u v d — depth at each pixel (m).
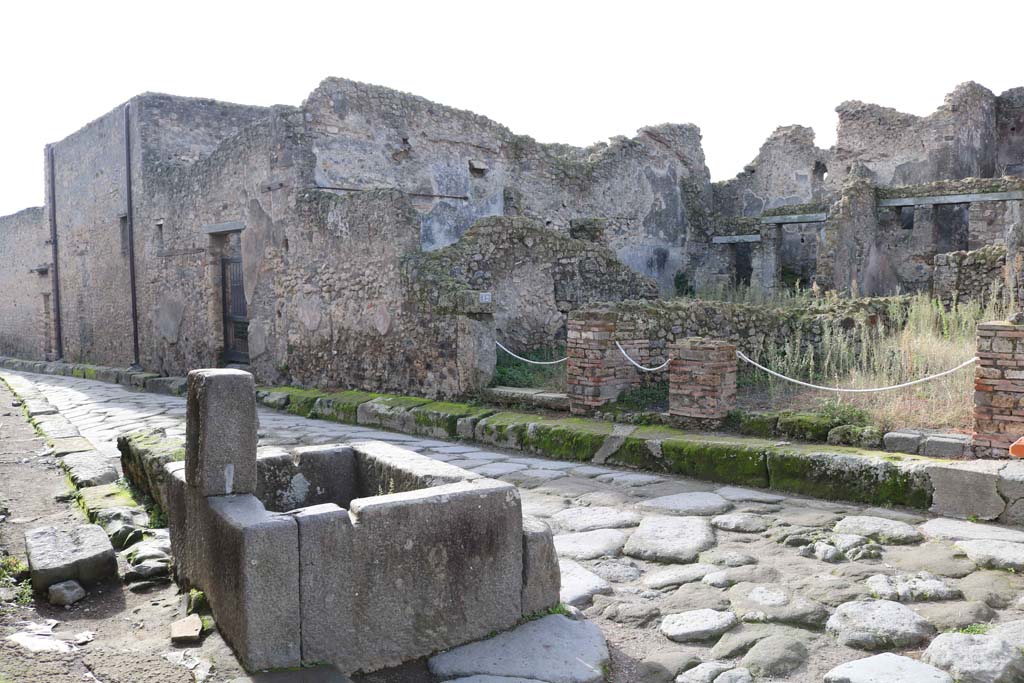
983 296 11.62
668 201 17.12
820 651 3.05
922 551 4.06
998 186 14.67
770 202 20.20
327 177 11.02
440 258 9.12
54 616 3.24
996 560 3.82
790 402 6.85
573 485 5.70
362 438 7.93
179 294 13.73
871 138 19.55
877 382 7.00
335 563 2.79
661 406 7.04
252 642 2.66
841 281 15.09
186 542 3.37
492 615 3.14
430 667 2.90
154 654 2.80
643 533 4.48
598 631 3.21
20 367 20.06
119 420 9.16
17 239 21.91
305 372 10.93
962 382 6.54
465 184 12.85
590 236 13.34
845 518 4.64
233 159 12.02
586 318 7.25
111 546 3.68
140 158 14.45
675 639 3.21
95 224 16.64
